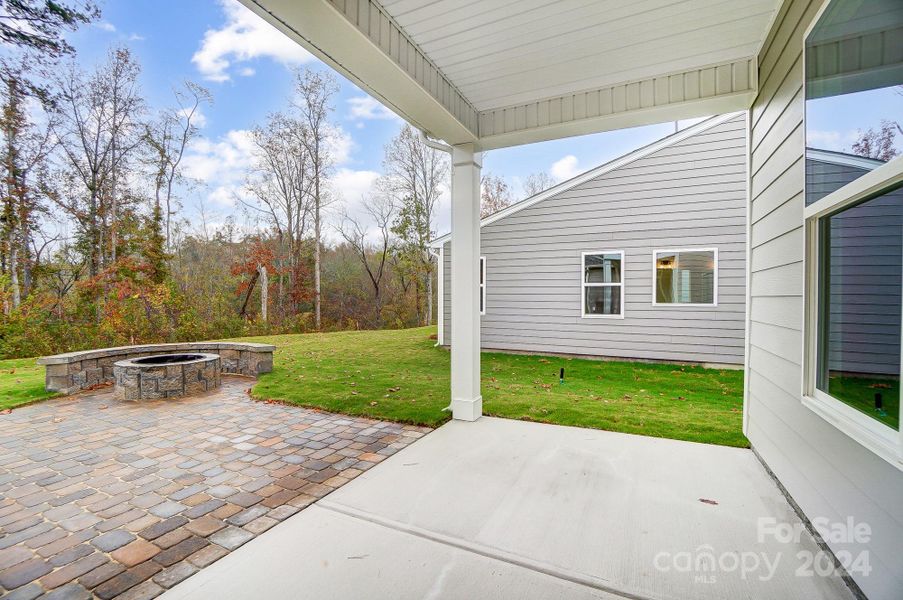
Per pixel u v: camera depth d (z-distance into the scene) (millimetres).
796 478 2518
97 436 4004
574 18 2787
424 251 21859
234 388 6125
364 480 3023
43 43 10969
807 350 2303
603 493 2807
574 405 5055
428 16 2744
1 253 12688
